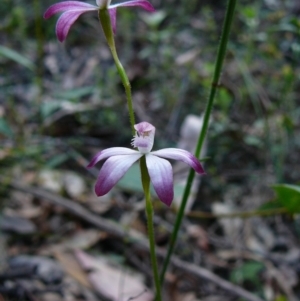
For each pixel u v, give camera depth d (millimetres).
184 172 231
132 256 213
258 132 287
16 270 192
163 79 338
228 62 349
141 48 378
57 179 252
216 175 263
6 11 388
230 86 315
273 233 241
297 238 239
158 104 319
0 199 229
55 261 202
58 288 186
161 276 140
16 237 214
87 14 411
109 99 313
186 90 318
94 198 247
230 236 238
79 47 382
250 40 292
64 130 290
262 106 288
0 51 227
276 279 211
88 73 347
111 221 229
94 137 290
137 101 320
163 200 87
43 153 269
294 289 214
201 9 445
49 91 319
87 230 225
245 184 264
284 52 344
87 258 199
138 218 238
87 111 298
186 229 233
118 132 292
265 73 324
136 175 175
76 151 275
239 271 206
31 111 302
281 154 257
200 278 204
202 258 223
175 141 282
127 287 189
